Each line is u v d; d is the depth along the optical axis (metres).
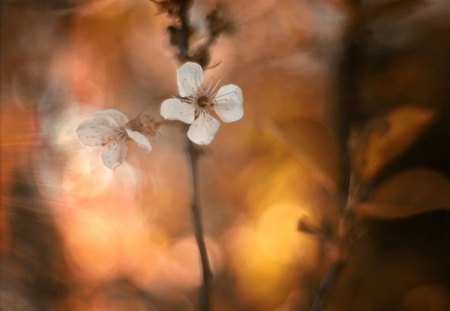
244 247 0.76
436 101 0.54
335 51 0.51
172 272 0.87
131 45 0.76
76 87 0.69
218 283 0.77
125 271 0.81
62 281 0.54
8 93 0.58
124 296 0.80
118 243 0.79
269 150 0.74
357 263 0.63
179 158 0.88
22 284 0.49
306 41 0.51
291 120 0.42
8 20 0.61
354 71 0.51
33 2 0.48
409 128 0.41
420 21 0.56
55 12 0.52
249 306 0.71
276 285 0.70
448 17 0.56
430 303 0.59
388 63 0.53
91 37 0.71
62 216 0.52
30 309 0.49
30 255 0.49
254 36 0.51
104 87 0.74
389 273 0.62
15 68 0.62
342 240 0.40
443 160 0.59
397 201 0.40
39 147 0.49
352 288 0.61
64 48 0.67
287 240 0.69
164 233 0.88
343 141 0.47
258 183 0.75
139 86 0.78
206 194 0.84
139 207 0.85
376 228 0.66
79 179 0.52
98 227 0.69
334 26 0.50
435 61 0.55
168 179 0.89
